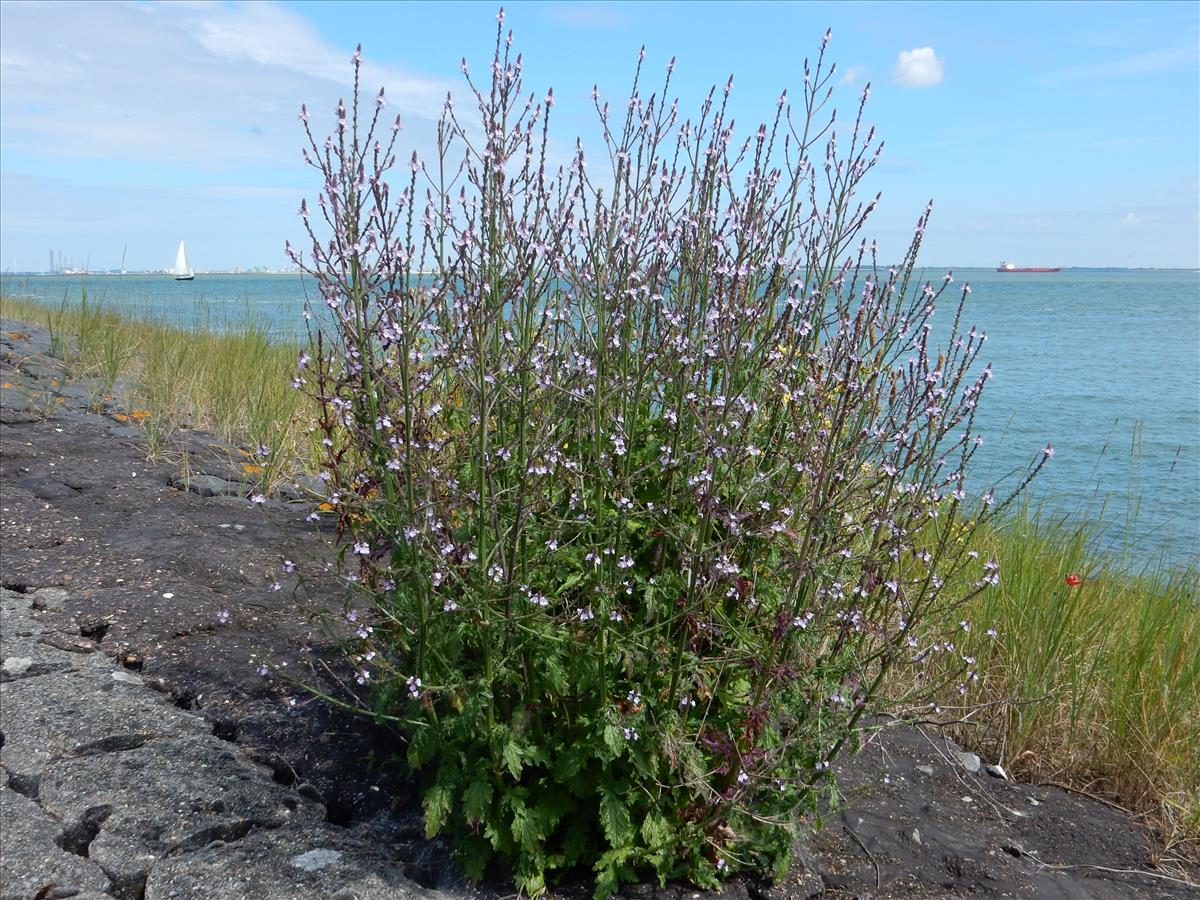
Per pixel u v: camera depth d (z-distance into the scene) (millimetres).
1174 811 3836
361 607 4645
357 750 3639
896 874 3305
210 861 2914
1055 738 4266
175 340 11312
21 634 4258
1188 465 11461
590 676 2951
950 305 44219
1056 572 5293
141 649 4234
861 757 4055
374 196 2816
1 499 5887
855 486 3121
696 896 3090
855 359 2973
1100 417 15242
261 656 4199
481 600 2811
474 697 2865
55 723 3580
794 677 2955
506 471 3080
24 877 2773
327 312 3318
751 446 3033
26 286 17469
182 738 3590
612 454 3225
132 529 5566
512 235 2893
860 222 3330
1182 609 4949
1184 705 4254
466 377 3014
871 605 3314
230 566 5109
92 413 8266
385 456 3004
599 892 2936
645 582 3029
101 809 3119
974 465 11047
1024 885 3289
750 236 3061
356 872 2932
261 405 7977
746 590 2975
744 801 3023
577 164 3119
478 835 3064
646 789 2969
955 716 4363
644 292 3020
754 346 3318
